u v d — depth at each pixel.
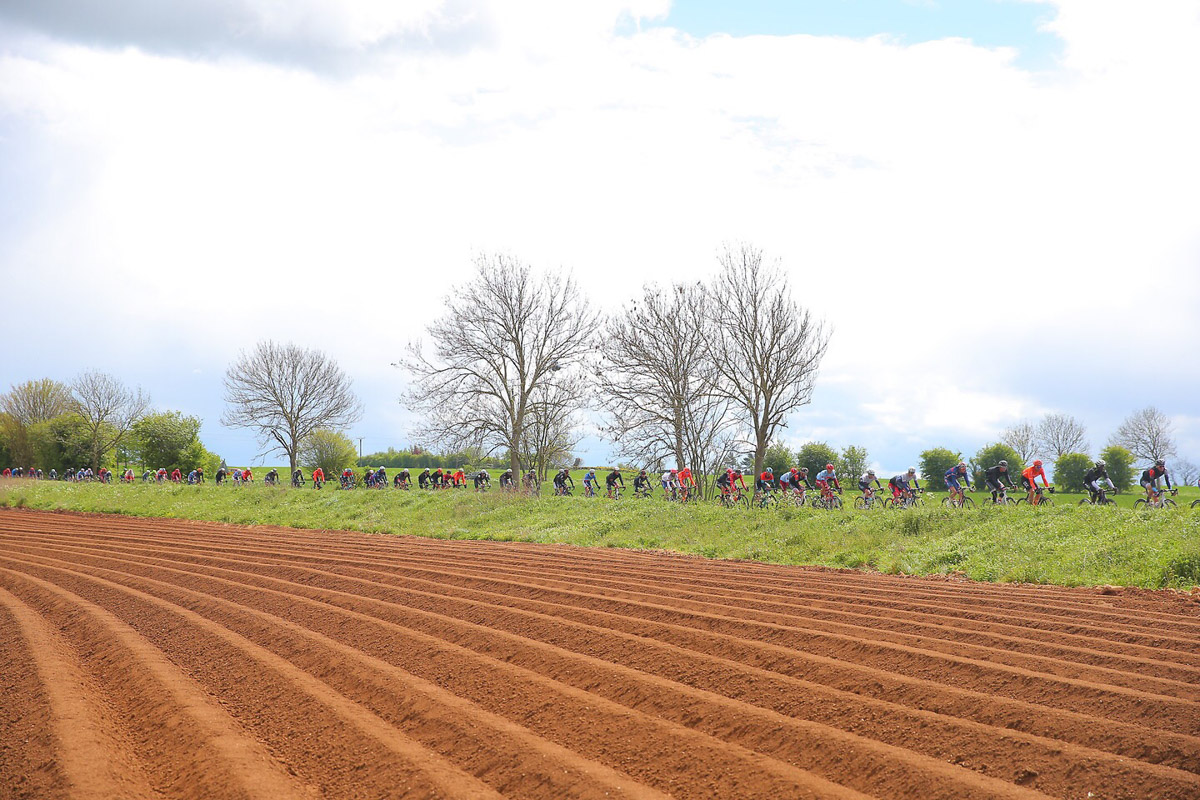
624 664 8.08
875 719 6.23
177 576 14.20
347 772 5.61
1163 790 4.89
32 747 6.06
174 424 72.06
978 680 7.20
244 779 5.36
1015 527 18.36
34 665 8.26
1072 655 8.00
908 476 26.97
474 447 43.62
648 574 14.34
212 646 8.91
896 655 7.98
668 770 5.53
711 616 9.82
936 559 15.98
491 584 12.91
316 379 61.22
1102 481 22.91
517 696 7.05
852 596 11.72
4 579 14.18
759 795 5.08
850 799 4.91
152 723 6.62
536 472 44.72
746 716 6.35
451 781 5.28
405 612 10.48
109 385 76.06
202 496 38.06
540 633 9.35
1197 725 5.86
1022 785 5.19
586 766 5.46
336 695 7.11
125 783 5.45
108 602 11.77
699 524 22.86
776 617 9.95
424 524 26.59
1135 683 6.96
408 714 6.70
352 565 15.56
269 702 7.07
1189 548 13.59
